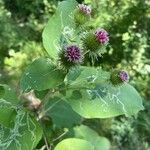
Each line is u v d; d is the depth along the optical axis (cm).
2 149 18
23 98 21
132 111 20
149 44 57
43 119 26
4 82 42
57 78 18
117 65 52
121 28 54
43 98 21
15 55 45
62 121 25
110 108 19
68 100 19
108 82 20
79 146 20
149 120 47
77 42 19
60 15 20
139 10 57
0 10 54
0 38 51
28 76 18
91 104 19
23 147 18
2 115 18
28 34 54
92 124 42
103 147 29
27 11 58
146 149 45
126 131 45
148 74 52
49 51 19
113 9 54
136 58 52
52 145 23
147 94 50
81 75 20
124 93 20
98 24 49
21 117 18
